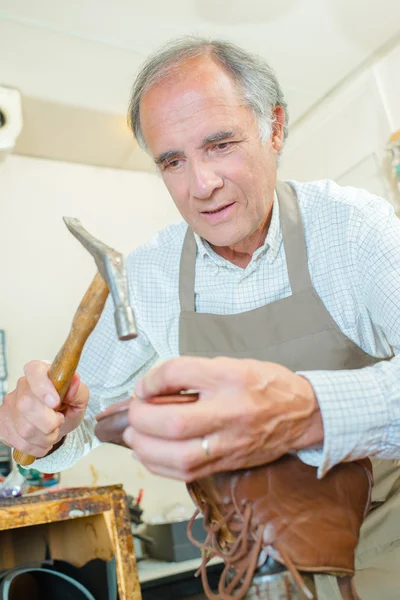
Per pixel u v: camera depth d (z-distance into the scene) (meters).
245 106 1.12
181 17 2.55
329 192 1.31
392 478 1.16
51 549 1.53
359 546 1.12
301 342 1.24
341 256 1.22
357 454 0.72
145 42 2.65
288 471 0.73
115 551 1.38
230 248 1.33
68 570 1.43
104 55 2.67
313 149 3.47
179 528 2.49
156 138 1.13
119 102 2.96
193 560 2.45
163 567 2.38
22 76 2.71
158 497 2.98
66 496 1.38
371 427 0.71
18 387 1.05
